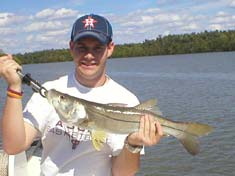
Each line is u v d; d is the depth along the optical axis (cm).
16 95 116
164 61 3716
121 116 122
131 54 5716
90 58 127
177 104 846
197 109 762
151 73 2116
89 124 121
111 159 132
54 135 126
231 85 1191
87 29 126
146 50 5591
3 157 190
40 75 2378
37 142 199
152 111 126
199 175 386
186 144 125
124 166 128
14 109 116
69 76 135
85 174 126
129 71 2450
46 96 120
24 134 120
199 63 2831
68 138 125
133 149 122
